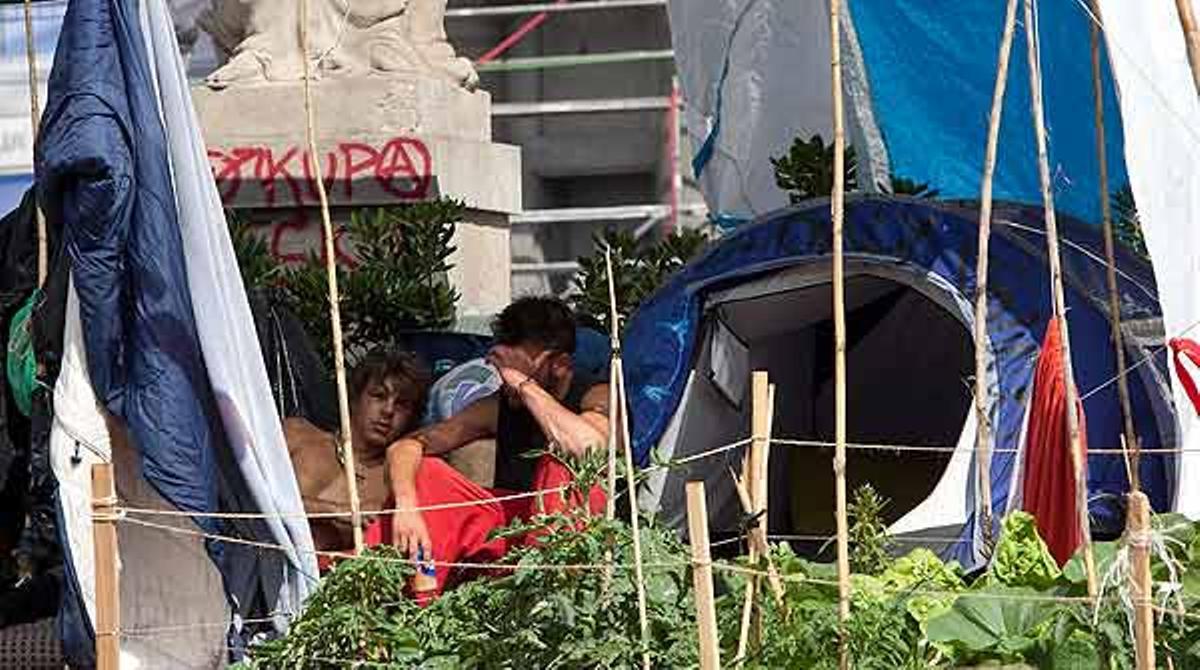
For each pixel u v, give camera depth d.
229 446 13.00
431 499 14.20
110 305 12.70
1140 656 10.45
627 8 33.34
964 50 18.44
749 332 16.70
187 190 12.94
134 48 12.77
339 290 18.28
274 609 13.20
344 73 19.92
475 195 20.33
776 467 17.80
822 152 19.27
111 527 11.89
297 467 14.55
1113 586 11.04
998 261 15.41
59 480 13.00
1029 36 11.84
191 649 13.20
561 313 14.84
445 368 17.56
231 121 19.84
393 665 11.69
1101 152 13.93
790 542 17.30
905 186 18.92
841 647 11.27
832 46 11.71
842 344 11.41
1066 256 15.52
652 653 11.16
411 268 18.95
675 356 16.27
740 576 11.77
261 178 19.69
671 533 11.85
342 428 13.05
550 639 11.27
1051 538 13.68
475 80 20.77
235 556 13.12
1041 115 11.93
